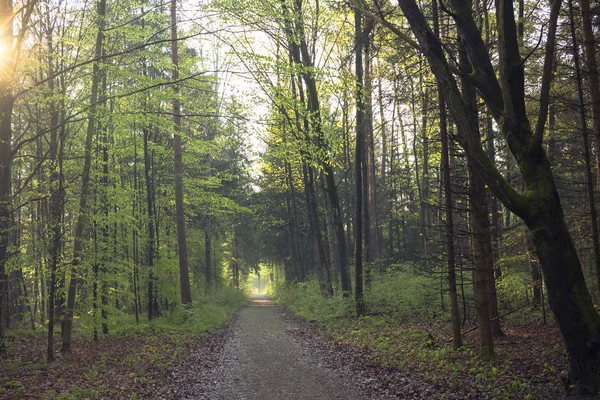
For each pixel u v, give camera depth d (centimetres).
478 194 935
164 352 1273
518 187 1609
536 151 620
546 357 886
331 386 847
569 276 587
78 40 1176
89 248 1404
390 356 1056
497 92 678
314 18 1380
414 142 2422
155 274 1984
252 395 809
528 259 1273
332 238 2772
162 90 1409
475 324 1321
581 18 1013
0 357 1141
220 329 1888
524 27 1402
